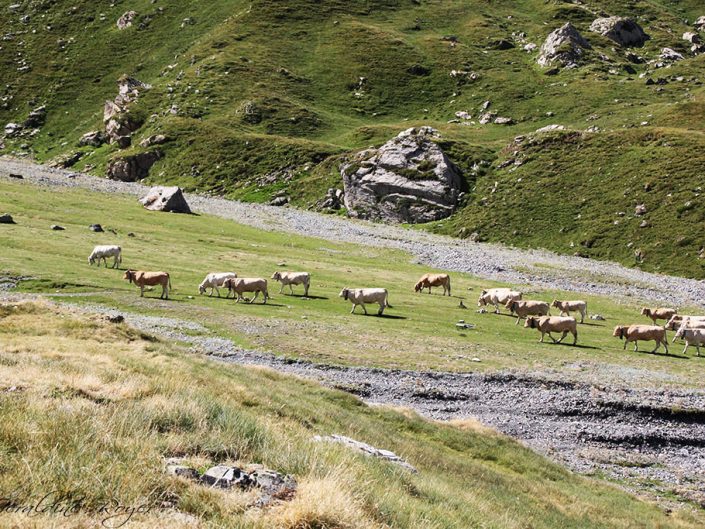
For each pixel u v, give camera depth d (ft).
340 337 138.00
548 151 375.86
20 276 155.22
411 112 551.59
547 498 70.64
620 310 198.70
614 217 304.09
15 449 29.07
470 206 351.25
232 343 125.08
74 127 569.64
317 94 572.92
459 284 221.66
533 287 225.56
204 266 205.05
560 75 574.15
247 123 501.15
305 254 255.50
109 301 147.54
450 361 127.65
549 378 121.60
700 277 253.24
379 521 30.14
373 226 343.05
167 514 25.98
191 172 436.76
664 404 113.39
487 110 527.40
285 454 36.55
